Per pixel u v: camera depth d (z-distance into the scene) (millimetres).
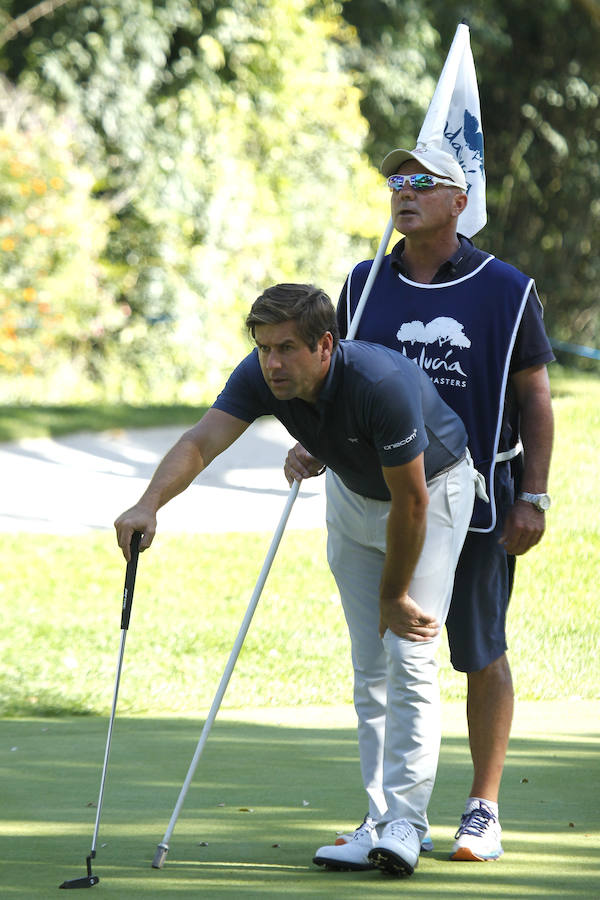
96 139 66125
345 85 74125
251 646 25812
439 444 12031
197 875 11297
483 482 12836
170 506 40625
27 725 19156
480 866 11742
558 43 94250
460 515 12266
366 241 75438
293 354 10914
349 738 17828
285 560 33594
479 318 13188
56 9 66375
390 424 11117
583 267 99500
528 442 13312
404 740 11844
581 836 12750
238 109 69438
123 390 63812
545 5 90000
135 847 12258
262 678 23328
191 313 66250
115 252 66875
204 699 21531
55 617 28438
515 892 10820
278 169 70750
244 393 12289
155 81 68438
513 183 96875
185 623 27812
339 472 12039
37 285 59688
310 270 71000
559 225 98812
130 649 25531
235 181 67812
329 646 25875
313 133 72250
